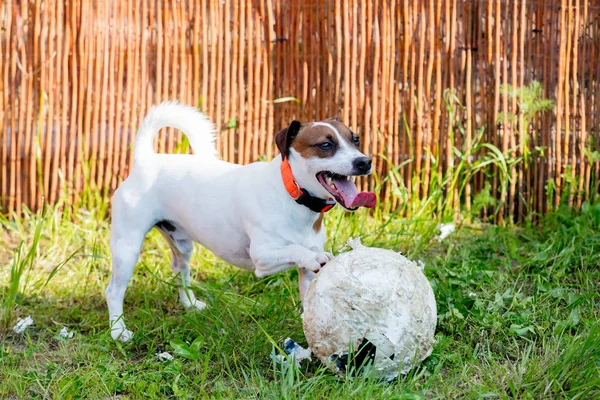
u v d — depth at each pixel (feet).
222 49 20.58
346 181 13.11
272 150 20.95
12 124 20.54
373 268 11.56
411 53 20.36
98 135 20.70
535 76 20.44
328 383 11.93
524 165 20.56
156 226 15.20
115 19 20.40
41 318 15.25
